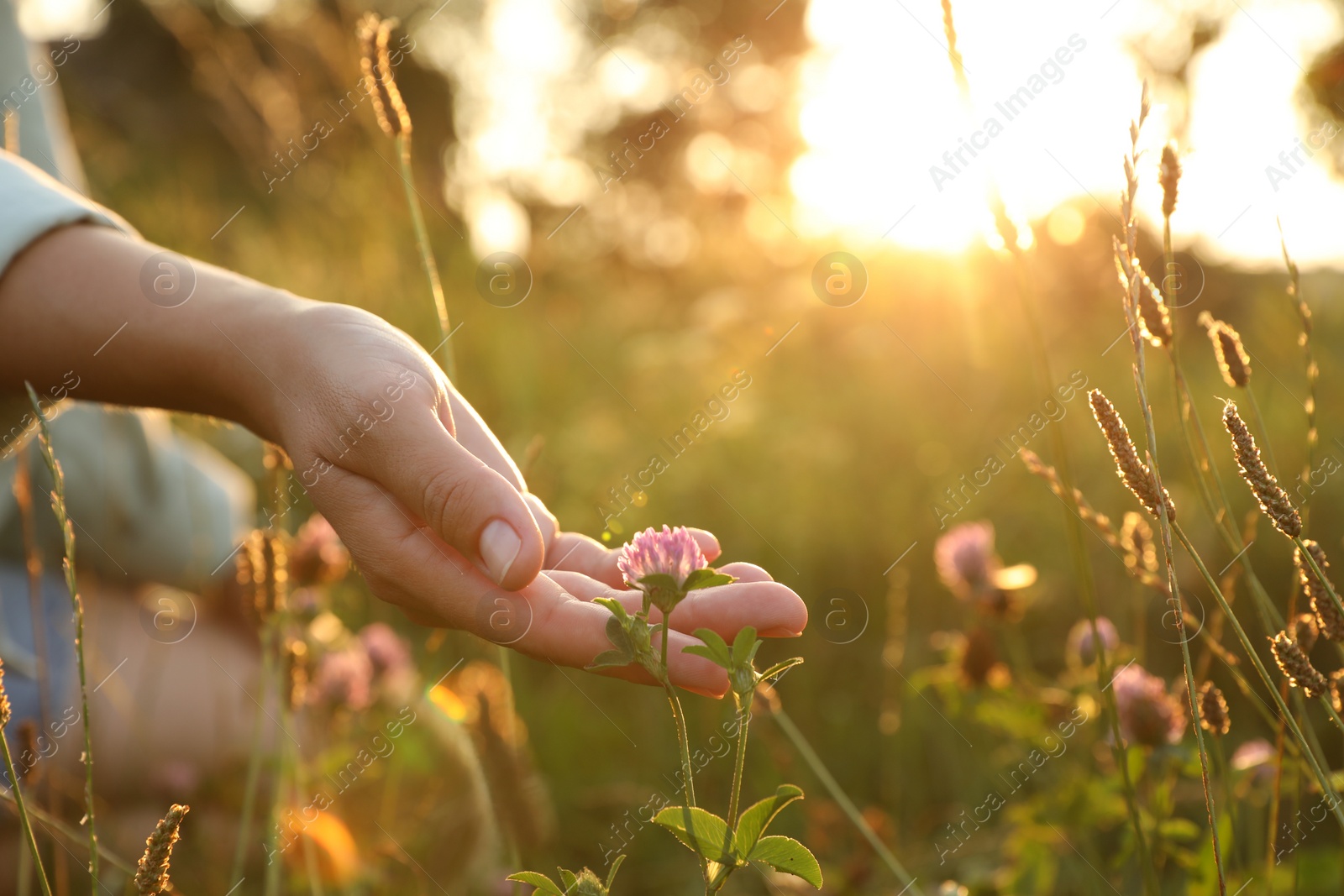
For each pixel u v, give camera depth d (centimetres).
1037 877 72
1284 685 63
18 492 65
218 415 58
